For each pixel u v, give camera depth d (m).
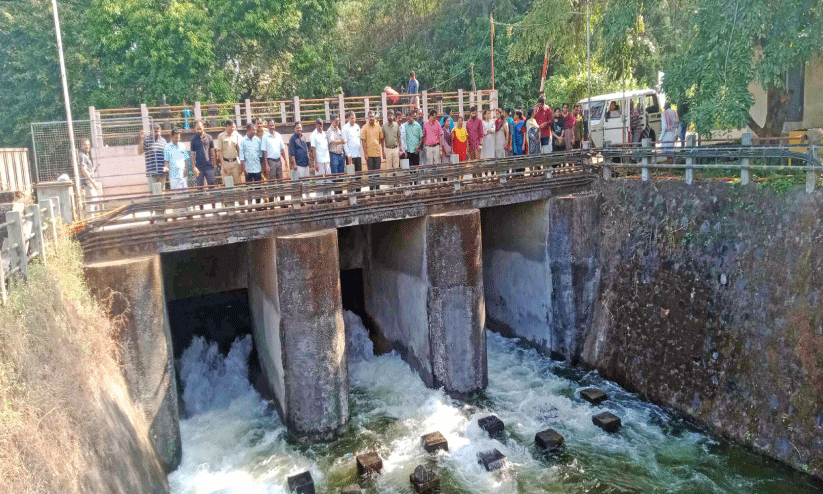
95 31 25.44
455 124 16.61
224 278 16.50
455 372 13.45
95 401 8.04
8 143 30.39
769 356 10.80
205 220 11.54
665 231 13.35
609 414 12.34
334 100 20.06
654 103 19.12
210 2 25.86
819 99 14.83
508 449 11.48
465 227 13.15
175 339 15.79
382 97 20.39
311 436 11.98
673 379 12.59
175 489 10.41
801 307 10.42
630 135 17.95
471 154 15.91
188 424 13.12
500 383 14.32
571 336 15.03
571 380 14.37
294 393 11.87
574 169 15.48
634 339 13.68
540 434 11.60
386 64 34.00
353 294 18.56
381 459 11.07
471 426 12.21
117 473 7.71
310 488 10.25
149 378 10.46
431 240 13.23
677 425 12.05
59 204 10.96
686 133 17.19
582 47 21.42
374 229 16.73
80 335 8.61
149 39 24.12
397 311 15.57
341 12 36.31
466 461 11.14
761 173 12.20
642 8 15.93
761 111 16.47
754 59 15.17
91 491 6.76
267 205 11.92
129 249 11.02
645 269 13.70
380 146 14.82
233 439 12.29
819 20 11.86
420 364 14.41
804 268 10.50
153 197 11.48
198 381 14.67
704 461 10.85
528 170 15.42
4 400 6.46
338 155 14.62
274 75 28.97
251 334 16.12
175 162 13.09
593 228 15.02
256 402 14.05
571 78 25.34
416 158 15.52
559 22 20.44
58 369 7.50
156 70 24.70
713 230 12.30
